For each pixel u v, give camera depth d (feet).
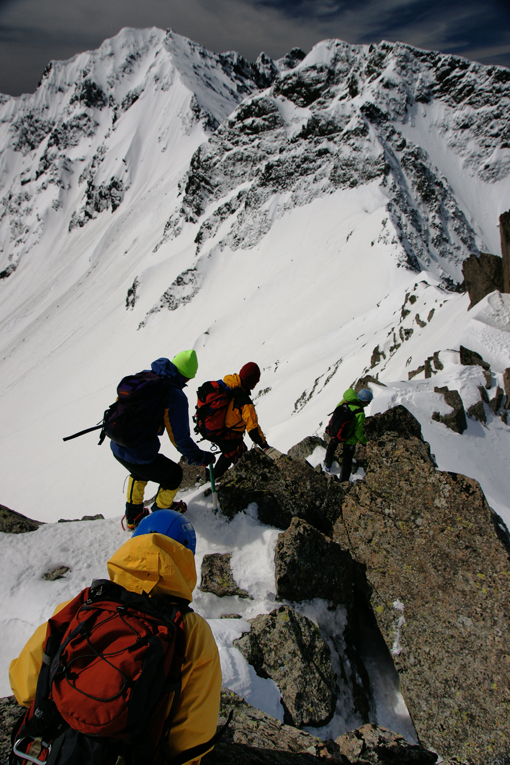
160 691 5.54
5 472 301.22
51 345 556.92
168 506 16.03
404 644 13.37
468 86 564.71
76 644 5.69
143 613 6.10
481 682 12.01
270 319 326.85
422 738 11.86
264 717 10.37
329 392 100.17
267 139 524.93
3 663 12.24
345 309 282.36
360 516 16.21
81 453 269.85
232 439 17.61
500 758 10.94
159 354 406.62
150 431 13.85
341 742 10.37
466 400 40.09
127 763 5.20
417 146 504.43
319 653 12.64
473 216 511.81
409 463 16.28
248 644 12.26
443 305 84.38
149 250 648.79
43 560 15.65
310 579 14.34
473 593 13.28
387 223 317.83
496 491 32.42
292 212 437.17
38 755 5.55
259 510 17.53
